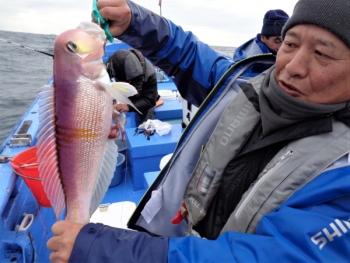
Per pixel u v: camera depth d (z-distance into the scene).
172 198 1.55
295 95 0.98
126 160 3.39
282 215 0.81
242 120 1.27
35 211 2.17
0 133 6.46
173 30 1.71
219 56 1.83
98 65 1.23
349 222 0.76
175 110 4.51
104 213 2.26
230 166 1.23
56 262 0.84
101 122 1.21
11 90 9.61
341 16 0.84
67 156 1.18
